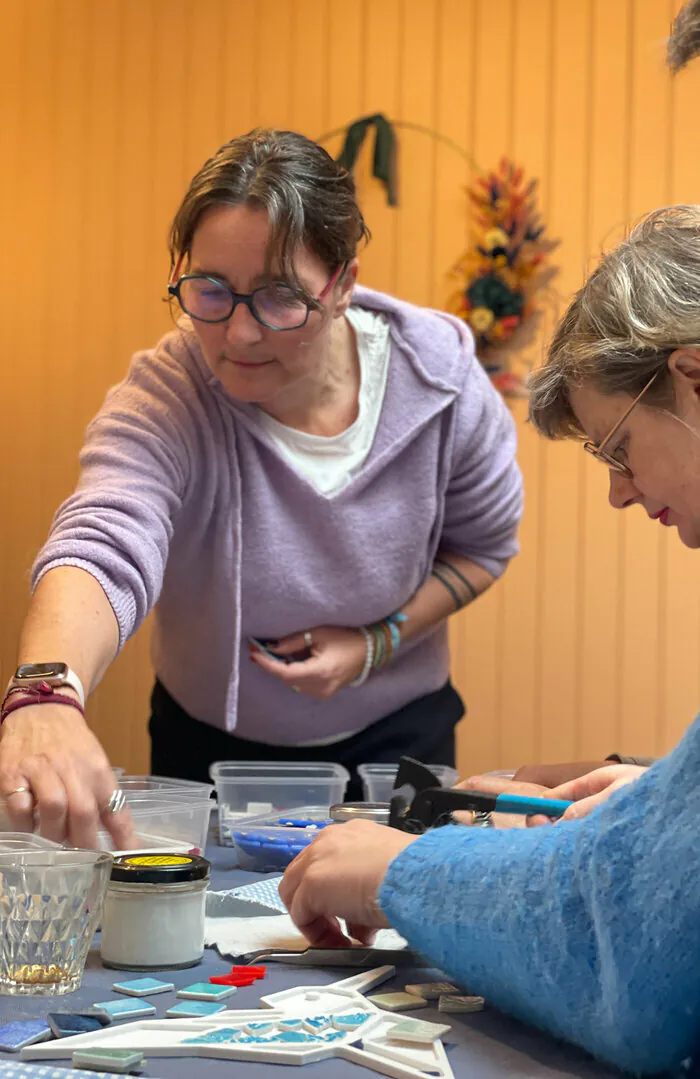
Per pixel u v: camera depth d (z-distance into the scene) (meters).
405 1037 0.78
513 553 1.95
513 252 3.35
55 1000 0.86
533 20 3.37
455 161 3.40
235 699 1.71
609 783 1.11
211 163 1.41
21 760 1.08
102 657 1.33
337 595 1.72
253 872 1.34
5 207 3.60
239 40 3.49
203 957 0.99
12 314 3.61
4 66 3.59
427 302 3.42
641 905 0.71
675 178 3.33
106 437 1.56
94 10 3.55
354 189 1.50
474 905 0.82
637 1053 0.72
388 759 1.85
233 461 1.64
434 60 3.41
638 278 0.88
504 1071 0.74
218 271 1.39
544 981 0.76
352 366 1.73
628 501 1.01
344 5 3.44
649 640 3.35
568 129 3.36
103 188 3.57
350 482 1.69
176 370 1.62
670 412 0.89
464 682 3.42
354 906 0.94
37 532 3.60
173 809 1.22
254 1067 0.73
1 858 0.88
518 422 3.37
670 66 0.91
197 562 1.69
